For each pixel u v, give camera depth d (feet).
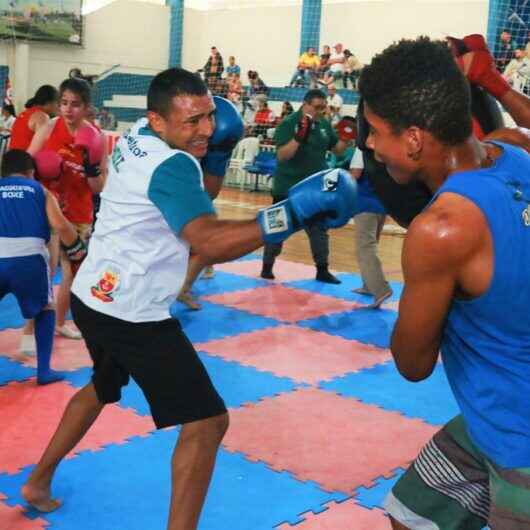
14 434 11.11
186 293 18.57
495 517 4.98
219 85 54.24
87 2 57.41
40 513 9.00
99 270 7.63
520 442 4.75
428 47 4.70
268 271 22.82
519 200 4.64
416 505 5.89
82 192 16.29
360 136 5.72
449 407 13.16
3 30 54.24
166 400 7.43
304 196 6.14
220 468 10.33
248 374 14.25
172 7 60.80
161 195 6.91
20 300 12.62
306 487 9.94
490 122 6.86
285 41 55.77
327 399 13.19
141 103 58.29
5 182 12.28
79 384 13.26
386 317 19.02
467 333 4.85
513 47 42.06
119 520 8.95
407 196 5.80
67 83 15.57
